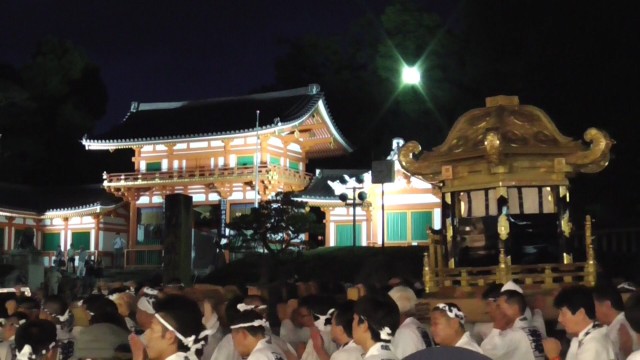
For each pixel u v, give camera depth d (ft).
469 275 30.30
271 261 95.25
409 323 21.90
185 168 155.94
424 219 127.03
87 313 27.17
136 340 16.99
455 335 19.11
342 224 135.74
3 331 25.63
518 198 30.40
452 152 31.04
